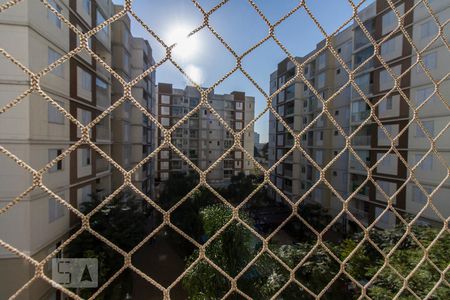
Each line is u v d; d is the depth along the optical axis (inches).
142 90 562.6
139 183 548.4
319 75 605.9
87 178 328.8
